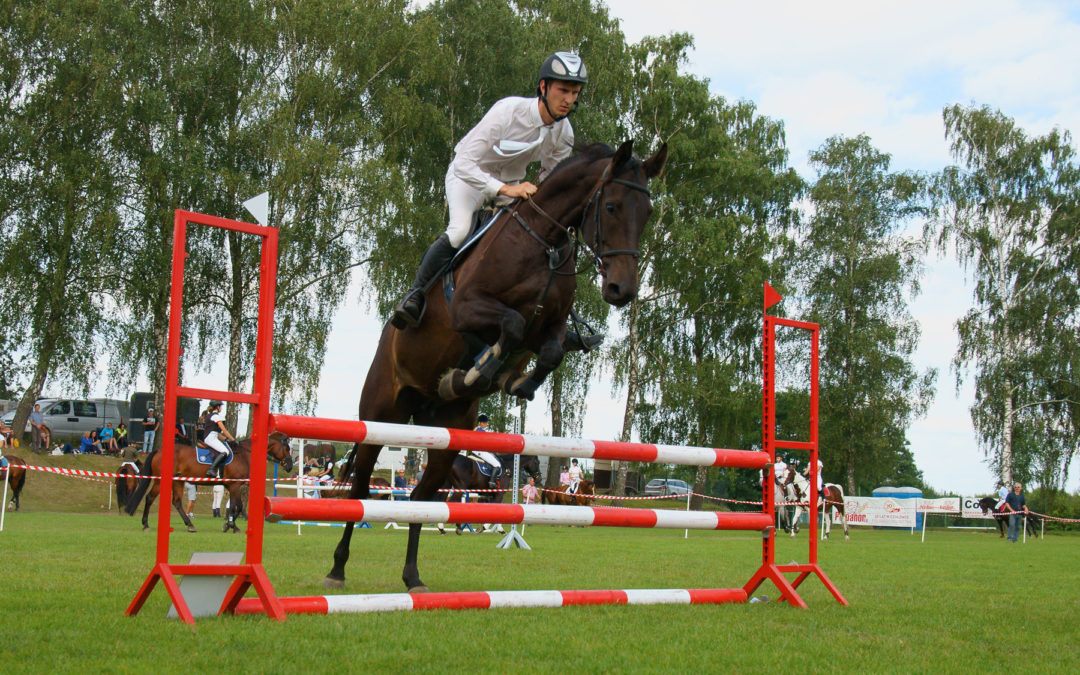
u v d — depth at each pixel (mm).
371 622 4227
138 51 24203
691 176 30703
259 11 25594
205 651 3449
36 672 3045
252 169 25422
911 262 34188
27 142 23859
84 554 7840
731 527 5746
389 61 27062
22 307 24484
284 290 25328
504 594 4887
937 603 6195
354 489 6289
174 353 4238
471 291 4824
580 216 4910
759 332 32188
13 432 24359
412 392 5840
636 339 30172
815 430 6348
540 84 5207
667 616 4938
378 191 24250
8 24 24891
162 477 4266
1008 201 32812
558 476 30031
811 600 6207
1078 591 7590
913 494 31969
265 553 9148
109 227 22781
